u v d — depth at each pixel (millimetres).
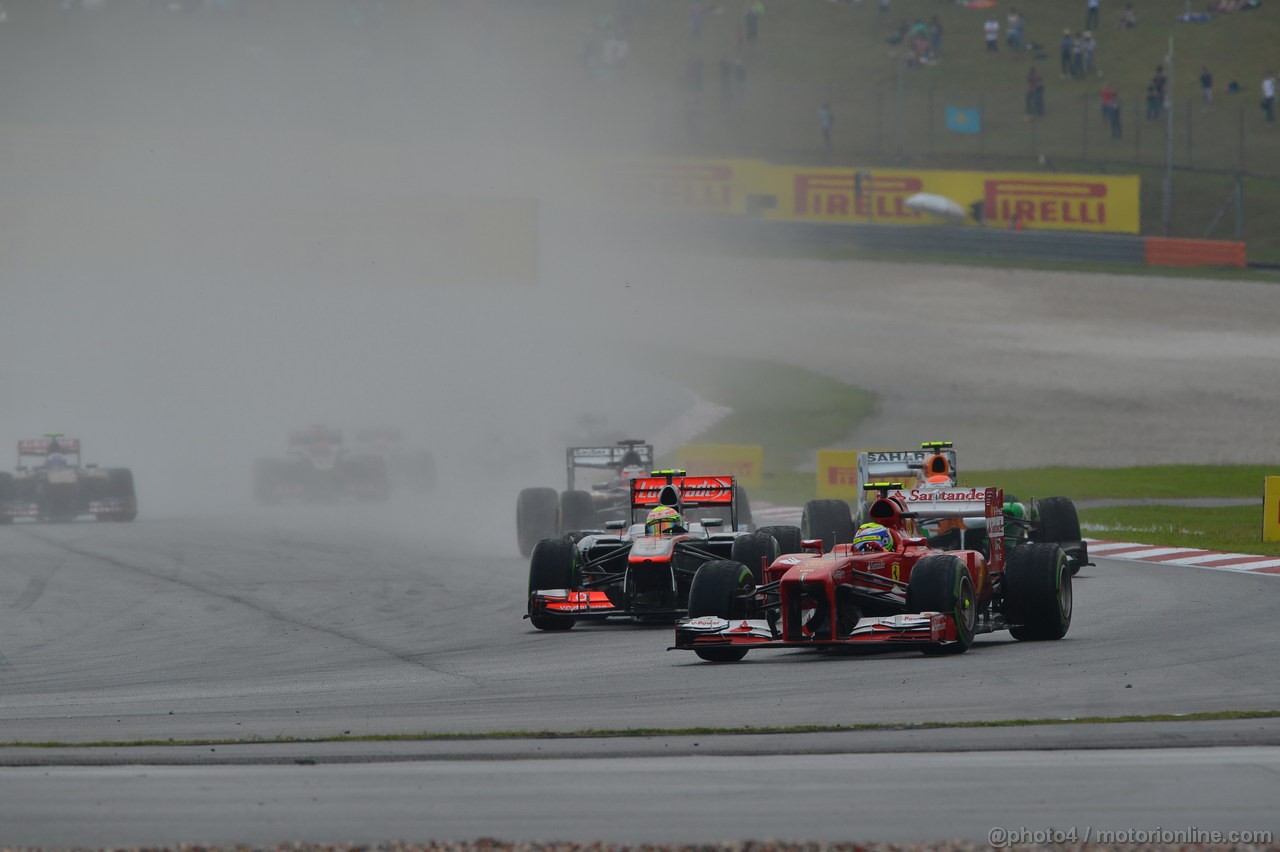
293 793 29703
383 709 40281
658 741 34000
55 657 52062
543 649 51969
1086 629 52312
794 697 39781
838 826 26422
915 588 45781
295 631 57406
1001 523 53344
